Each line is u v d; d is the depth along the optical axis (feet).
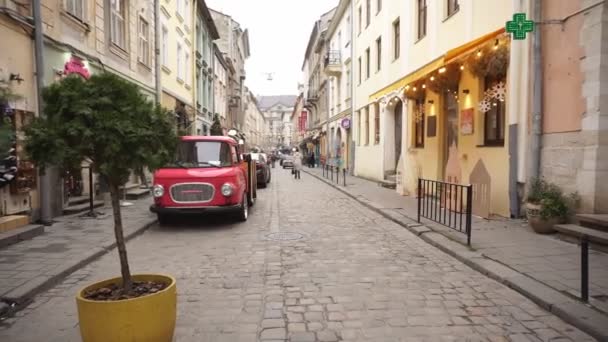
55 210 32.99
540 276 17.84
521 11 29.22
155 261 22.25
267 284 18.26
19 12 28.37
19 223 26.61
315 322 14.21
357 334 13.29
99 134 11.59
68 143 11.82
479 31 35.94
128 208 39.34
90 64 38.73
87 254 22.15
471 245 23.35
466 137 37.86
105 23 42.68
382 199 46.37
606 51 23.11
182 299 16.48
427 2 47.78
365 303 15.90
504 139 31.99
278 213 39.32
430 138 47.26
